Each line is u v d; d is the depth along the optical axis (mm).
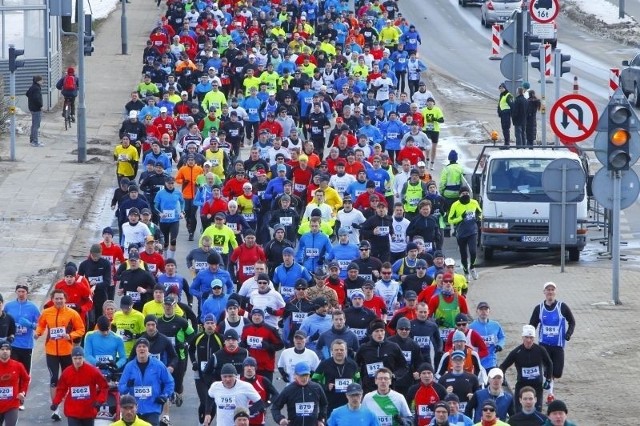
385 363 61219
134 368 59500
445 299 68438
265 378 58938
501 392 56125
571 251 96188
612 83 99812
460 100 162125
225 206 93000
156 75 149375
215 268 73500
